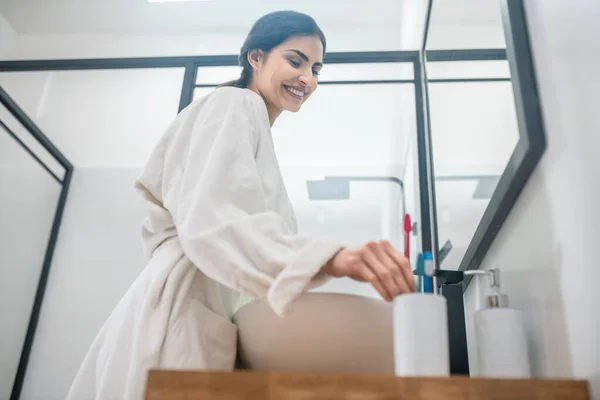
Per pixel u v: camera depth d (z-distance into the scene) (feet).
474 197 3.25
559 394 1.56
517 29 2.42
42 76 8.93
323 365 1.97
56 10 8.66
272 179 2.53
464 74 3.76
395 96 7.46
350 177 8.22
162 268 2.21
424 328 1.75
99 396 2.05
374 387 1.53
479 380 1.54
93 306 8.26
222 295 2.48
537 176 2.23
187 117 2.54
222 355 2.19
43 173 8.74
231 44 8.74
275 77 3.19
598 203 1.66
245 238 1.94
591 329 1.69
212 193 2.09
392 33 8.36
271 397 1.54
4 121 8.00
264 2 8.30
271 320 2.05
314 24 3.35
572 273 1.86
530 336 2.28
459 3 4.07
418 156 5.75
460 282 2.68
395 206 7.58
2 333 7.56
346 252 1.87
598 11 1.69
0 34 8.74
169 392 1.57
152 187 2.54
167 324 2.10
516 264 2.49
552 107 2.10
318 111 7.89
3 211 7.66
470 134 3.48
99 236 8.86
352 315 1.98
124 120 9.36
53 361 7.86
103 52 8.98
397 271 1.85
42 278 8.41
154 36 8.94
